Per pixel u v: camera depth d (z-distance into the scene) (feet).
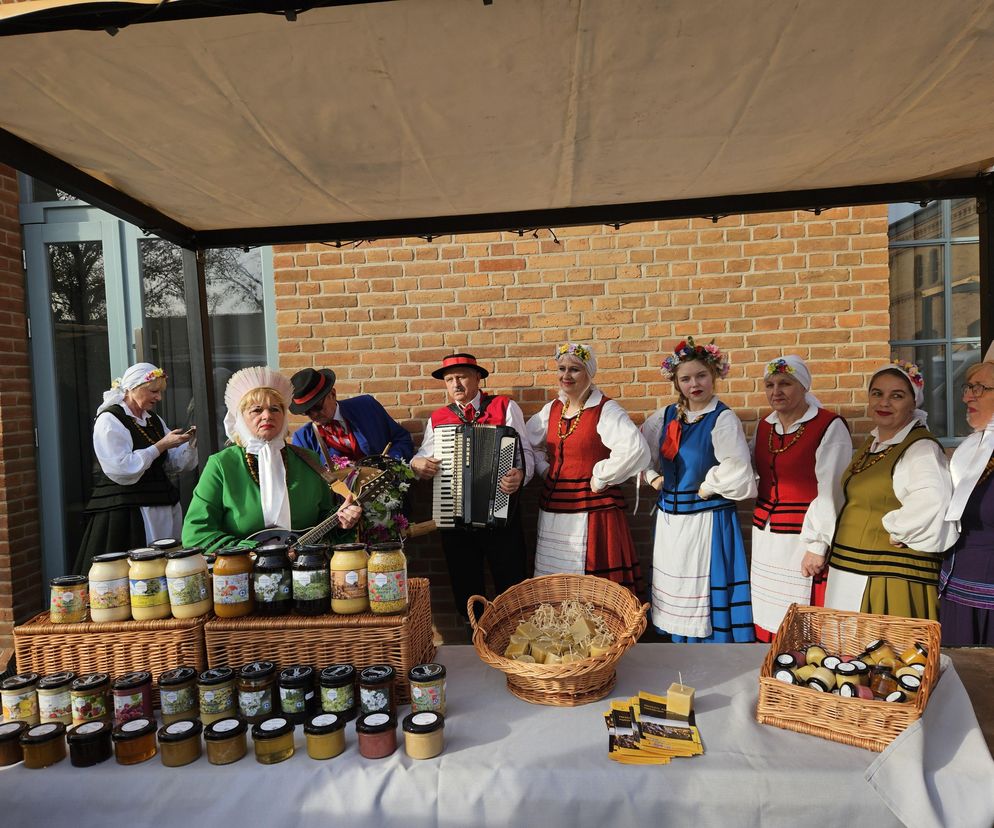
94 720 4.66
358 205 8.25
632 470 9.89
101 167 6.76
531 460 11.24
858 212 11.85
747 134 6.30
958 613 7.39
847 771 4.02
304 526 7.39
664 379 12.21
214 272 13.62
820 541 8.66
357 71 4.88
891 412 7.95
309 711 4.74
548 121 5.86
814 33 4.55
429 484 12.36
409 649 5.05
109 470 10.26
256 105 5.37
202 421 9.89
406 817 4.06
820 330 12.00
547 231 12.22
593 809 4.02
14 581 13.42
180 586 5.00
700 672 5.47
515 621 5.98
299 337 12.62
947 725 4.42
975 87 5.40
